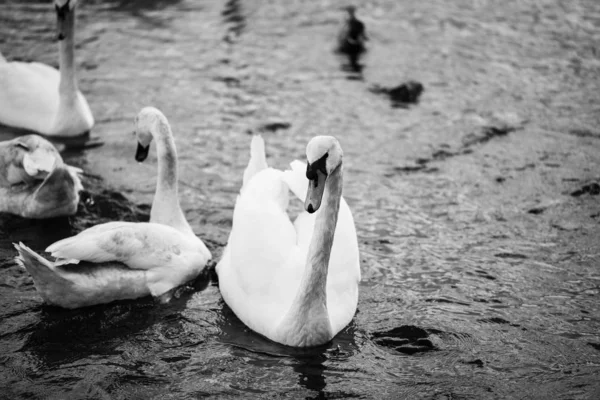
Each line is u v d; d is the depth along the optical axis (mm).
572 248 11148
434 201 12461
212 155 13719
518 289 10234
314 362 8859
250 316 9383
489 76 16922
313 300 8852
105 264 9766
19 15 18797
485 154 13906
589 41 18484
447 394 8359
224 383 8539
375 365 8820
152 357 8945
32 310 9617
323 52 17969
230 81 16453
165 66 16922
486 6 20453
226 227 11656
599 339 9250
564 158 13742
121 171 13023
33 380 8508
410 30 19109
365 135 14555
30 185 11492
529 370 8727
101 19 19000
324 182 8305
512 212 12109
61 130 13906
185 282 10266
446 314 9727
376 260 10914
